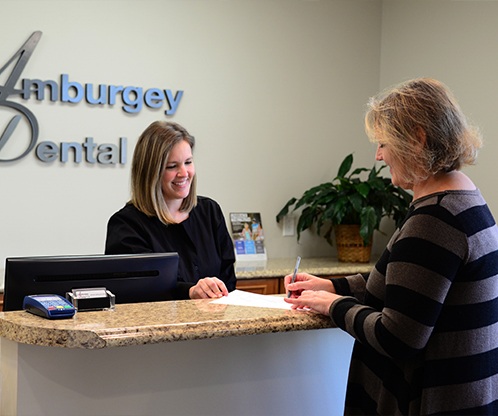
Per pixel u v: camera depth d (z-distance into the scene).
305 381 1.84
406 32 4.45
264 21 4.30
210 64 4.15
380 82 4.69
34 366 1.52
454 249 1.44
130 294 1.92
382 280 1.62
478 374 1.49
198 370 1.69
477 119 3.97
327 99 4.53
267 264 4.10
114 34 3.88
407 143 1.50
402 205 4.16
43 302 1.57
